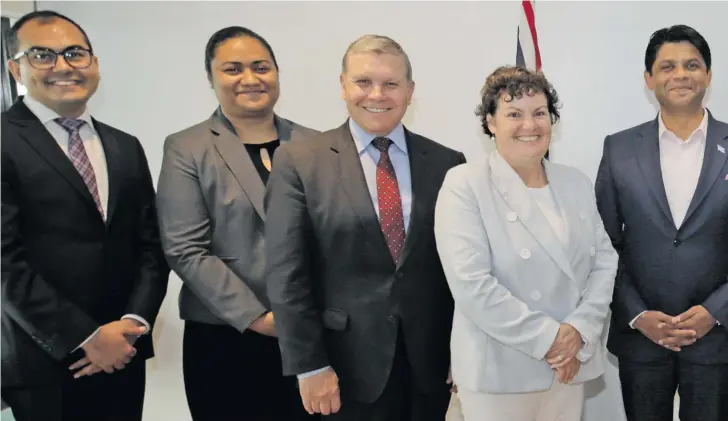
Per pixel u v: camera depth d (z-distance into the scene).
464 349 1.47
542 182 1.52
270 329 1.68
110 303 1.71
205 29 2.50
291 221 1.46
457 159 1.65
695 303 1.72
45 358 1.62
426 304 1.52
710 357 1.73
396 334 1.49
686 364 1.77
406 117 2.49
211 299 1.69
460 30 2.43
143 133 2.55
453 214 1.43
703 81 1.76
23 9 2.43
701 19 2.31
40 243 1.59
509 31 2.40
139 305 1.74
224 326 1.82
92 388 1.72
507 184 1.46
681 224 1.73
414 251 1.49
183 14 2.50
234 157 1.79
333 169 1.49
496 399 1.46
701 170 1.74
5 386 1.64
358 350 1.49
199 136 1.83
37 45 1.63
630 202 1.79
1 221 1.51
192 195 1.75
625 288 1.80
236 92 1.81
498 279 1.44
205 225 1.76
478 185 1.45
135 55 2.53
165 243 1.74
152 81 2.53
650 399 1.82
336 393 1.48
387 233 1.50
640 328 1.76
